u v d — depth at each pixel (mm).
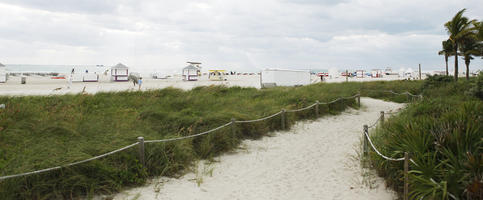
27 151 5863
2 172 4914
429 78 21969
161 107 11836
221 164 7281
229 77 84938
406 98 20609
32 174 4883
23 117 8133
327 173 6660
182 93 15883
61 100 12000
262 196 5484
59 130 7266
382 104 19141
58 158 5402
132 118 9477
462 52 24000
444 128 5414
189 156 7082
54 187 4949
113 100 12906
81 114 9312
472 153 4594
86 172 5406
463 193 4023
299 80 41688
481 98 13148
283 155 8094
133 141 6777
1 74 48062
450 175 4148
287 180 6301
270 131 10820
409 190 4852
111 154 5934
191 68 61938
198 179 6176
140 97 14016
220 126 8875
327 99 15664
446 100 12812
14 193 4633
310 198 5387
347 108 16438
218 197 5418
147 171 6164
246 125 9922
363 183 5930
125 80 58906
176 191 5598
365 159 7105
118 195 5297
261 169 6977
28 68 115125
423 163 4570
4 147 6105
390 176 5605
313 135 10516
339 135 10492
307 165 7258
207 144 7863
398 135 5996
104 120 8844
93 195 5172
